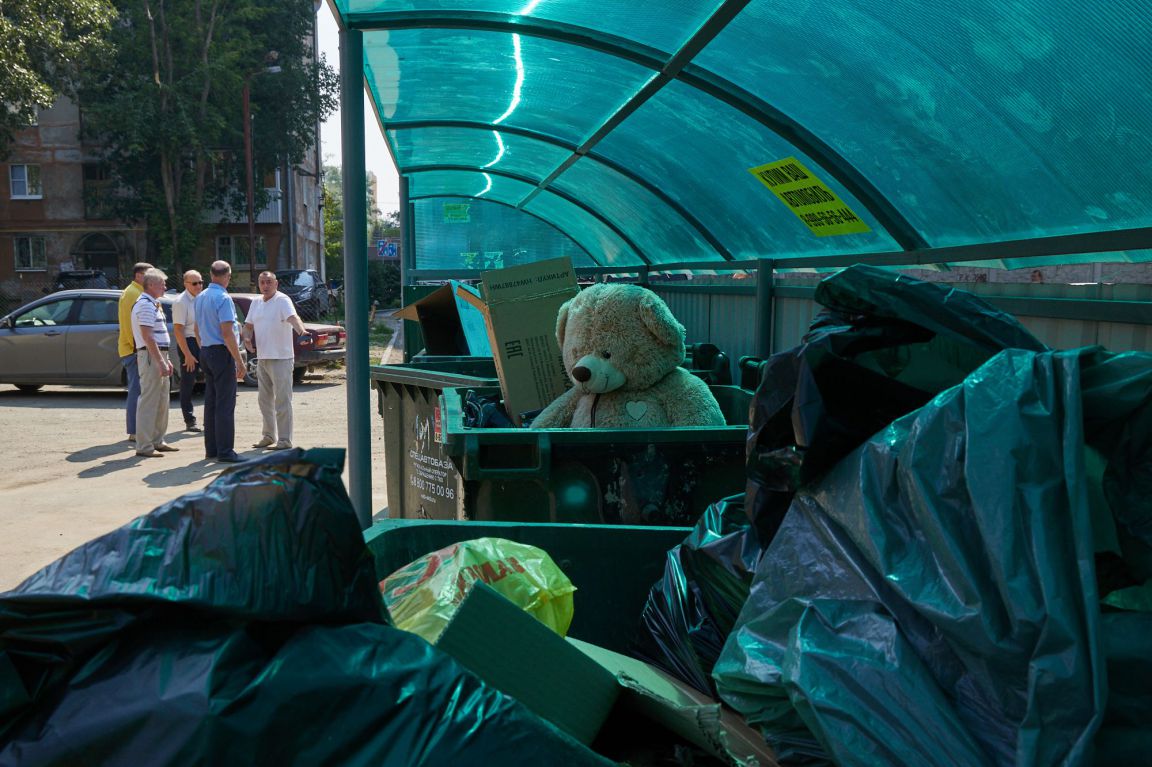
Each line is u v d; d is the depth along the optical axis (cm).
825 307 189
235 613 127
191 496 136
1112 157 304
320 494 138
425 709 126
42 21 2961
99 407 1338
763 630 158
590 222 1105
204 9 3609
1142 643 130
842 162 462
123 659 125
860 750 129
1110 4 244
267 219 4084
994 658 123
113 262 3956
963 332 172
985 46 301
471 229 1234
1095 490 136
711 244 758
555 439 346
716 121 528
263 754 119
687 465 356
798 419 167
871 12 323
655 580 254
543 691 162
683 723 160
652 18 410
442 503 517
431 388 530
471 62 557
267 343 941
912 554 138
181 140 3478
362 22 464
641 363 397
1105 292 332
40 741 119
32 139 3806
